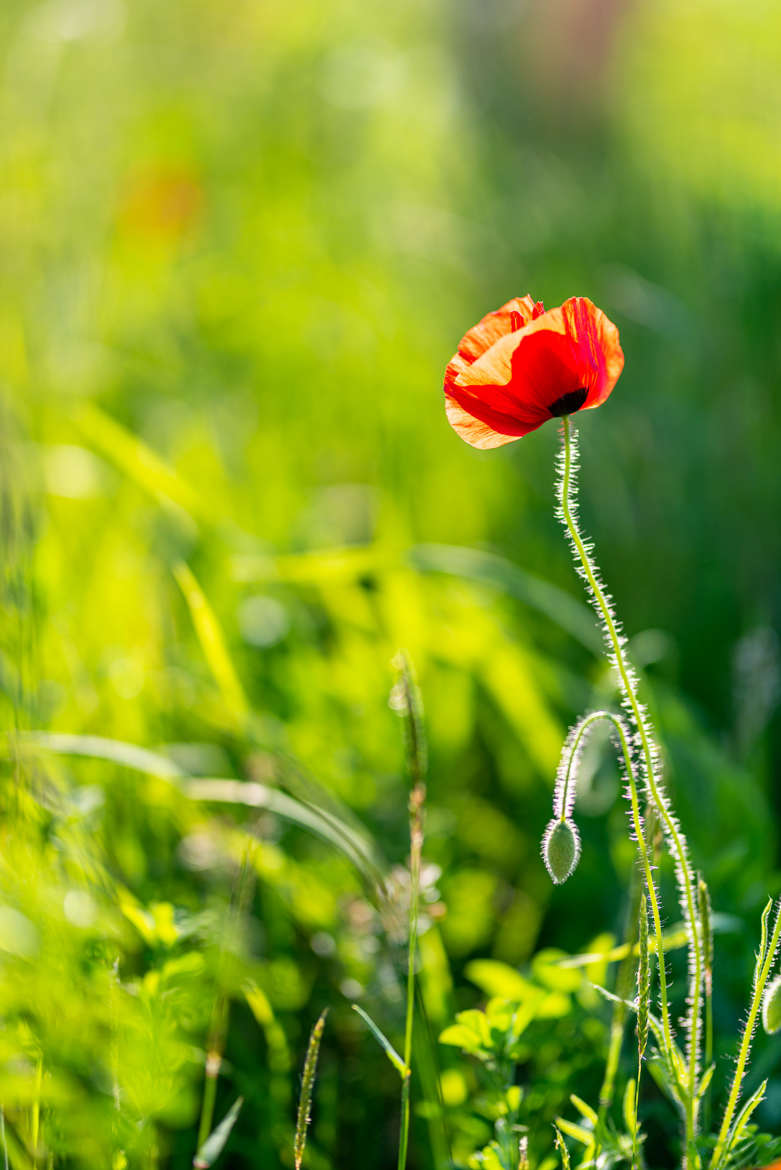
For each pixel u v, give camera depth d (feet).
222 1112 4.24
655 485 6.48
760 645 4.85
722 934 4.35
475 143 9.82
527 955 4.60
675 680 5.61
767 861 4.58
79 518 5.91
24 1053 3.93
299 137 10.02
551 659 6.06
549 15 9.91
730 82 10.05
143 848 4.60
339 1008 4.35
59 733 4.57
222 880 4.54
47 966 3.97
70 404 6.54
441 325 7.99
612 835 4.67
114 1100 3.91
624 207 8.54
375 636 5.56
